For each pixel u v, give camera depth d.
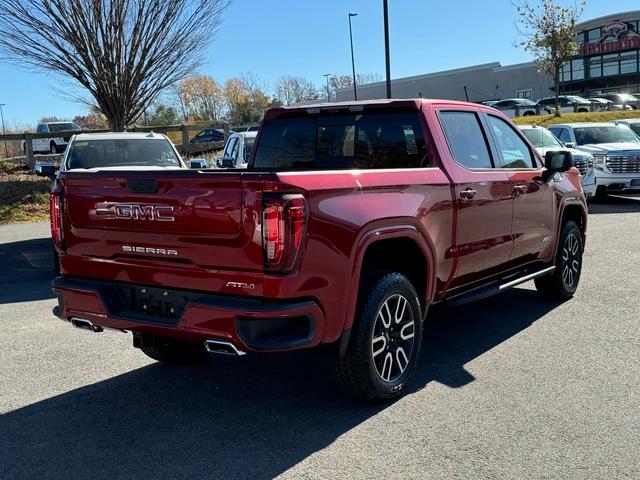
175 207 3.75
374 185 4.03
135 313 4.08
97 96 15.99
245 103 61.50
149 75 16.31
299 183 3.54
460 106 5.28
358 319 4.00
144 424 4.05
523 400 4.24
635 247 9.73
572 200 6.67
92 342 5.79
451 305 4.96
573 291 6.89
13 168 19.67
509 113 39.31
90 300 4.20
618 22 54.88
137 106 16.61
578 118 30.67
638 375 4.63
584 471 3.33
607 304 6.59
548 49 31.94
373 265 4.41
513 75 54.62
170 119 38.75
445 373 4.80
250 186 3.49
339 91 59.97
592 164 15.24
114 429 3.98
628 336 5.53
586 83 57.22
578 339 5.50
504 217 5.43
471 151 5.23
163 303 3.95
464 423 3.93
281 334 3.60
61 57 15.45
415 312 4.43
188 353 5.12
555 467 3.37
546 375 4.68
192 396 4.51
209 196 3.62
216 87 62.31
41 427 4.02
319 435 3.82
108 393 4.58
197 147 21.38
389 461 3.48
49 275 8.90
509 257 5.66
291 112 5.53
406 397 4.36
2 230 13.31
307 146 5.50
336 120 5.32
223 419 4.10
